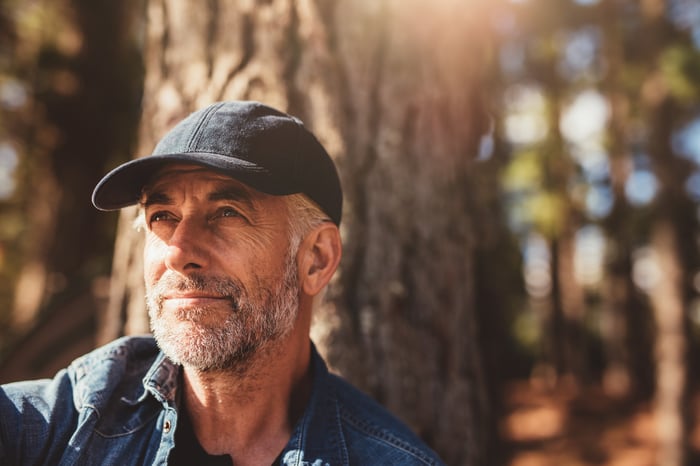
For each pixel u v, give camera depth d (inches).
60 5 302.5
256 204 47.3
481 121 97.3
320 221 51.6
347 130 77.0
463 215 88.5
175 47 81.8
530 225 546.6
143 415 50.5
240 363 47.9
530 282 658.2
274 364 49.8
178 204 47.4
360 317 73.7
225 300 46.1
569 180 535.2
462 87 91.3
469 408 82.0
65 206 299.4
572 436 428.5
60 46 302.5
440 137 84.4
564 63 547.5
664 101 301.7
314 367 54.6
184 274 45.8
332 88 77.2
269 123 47.9
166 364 51.0
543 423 459.2
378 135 78.2
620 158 501.7
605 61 481.1
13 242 346.6
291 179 47.4
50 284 279.1
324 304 72.6
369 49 79.6
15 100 302.5
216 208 46.9
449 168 85.5
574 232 578.2
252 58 78.2
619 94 453.1
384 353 73.7
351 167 76.4
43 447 47.1
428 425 76.2
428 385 76.9
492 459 89.0
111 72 308.2
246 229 46.9
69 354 157.0
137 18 311.4
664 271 296.5
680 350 289.0
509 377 669.9
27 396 48.8
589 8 470.9
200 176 46.6
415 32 82.7
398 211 77.7
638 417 460.8
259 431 51.5
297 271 50.8
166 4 83.4
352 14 79.4
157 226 48.1
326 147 76.0
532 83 539.8
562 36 502.3
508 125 520.4
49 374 154.9
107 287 167.0
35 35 305.1
